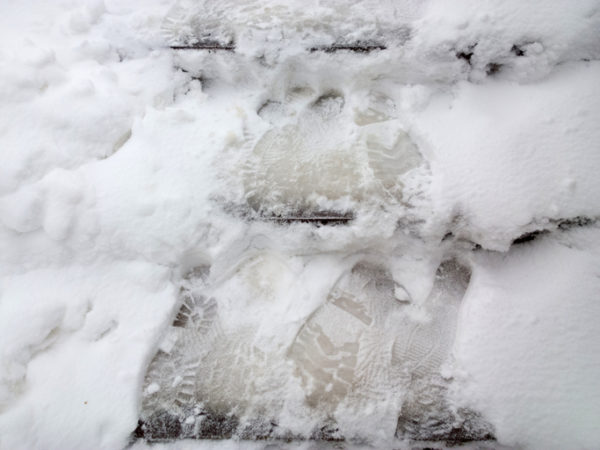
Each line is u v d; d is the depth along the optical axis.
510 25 1.85
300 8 2.22
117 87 2.12
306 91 2.27
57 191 1.79
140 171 1.89
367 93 2.18
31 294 1.78
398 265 1.92
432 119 1.98
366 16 2.15
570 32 1.80
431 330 1.76
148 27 2.29
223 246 1.86
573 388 1.51
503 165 1.73
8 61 1.99
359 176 1.93
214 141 2.00
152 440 1.64
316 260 1.93
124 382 1.67
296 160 2.00
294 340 1.76
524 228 1.71
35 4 2.42
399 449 1.59
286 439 1.62
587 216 1.67
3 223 1.79
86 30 2.34
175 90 2.22
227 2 2.33
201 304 1.88
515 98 1.88
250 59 2.13
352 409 1.61
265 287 1.90
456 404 1.60
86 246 1.83
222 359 1.74
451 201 1.75
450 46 1.94
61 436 1.60
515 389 1.54
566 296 1.60
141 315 1.79
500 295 1.68
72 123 1.95
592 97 1.75
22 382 1.67
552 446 1.50
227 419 1.63
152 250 1.83
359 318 1.80
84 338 1.75
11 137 1.88
